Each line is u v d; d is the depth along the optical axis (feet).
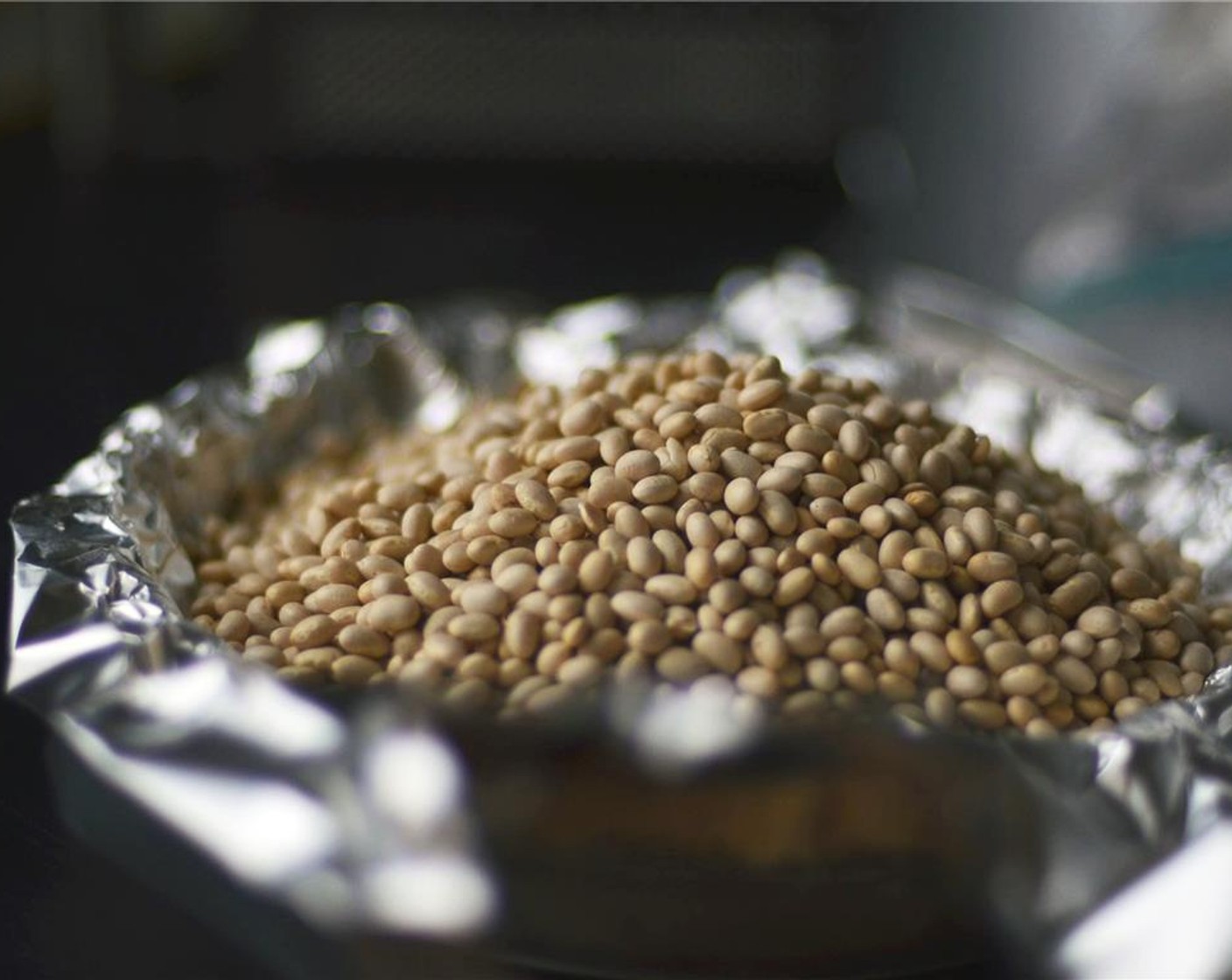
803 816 0.89
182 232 2.28
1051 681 1.01
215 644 0.99
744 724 0.87
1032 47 2.42
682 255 2.29
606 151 2.58
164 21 2.42
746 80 2.53
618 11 2.47
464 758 0.90
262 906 1.03
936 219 2.42
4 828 1.09
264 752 0.97
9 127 2.59
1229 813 0.94
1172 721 0.95
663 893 0.92
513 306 1.77
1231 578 1.23
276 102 2.50
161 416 1.30
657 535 1.04
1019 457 1.27
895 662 1.00
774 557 1.02
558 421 1.16
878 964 0.95
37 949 0.99
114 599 1.05
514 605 1.02
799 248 2.31
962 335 1.67
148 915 1.02
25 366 1.84
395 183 2.52
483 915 0.95
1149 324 2.02
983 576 1.05
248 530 1.27
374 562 1.09
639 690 0.89
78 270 2.13
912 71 2.51
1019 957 0.97
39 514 1.13
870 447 1.11
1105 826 0.92
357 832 0.96
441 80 2.51
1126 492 1.35
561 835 0.91
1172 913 0.92
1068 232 2.15
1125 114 2.21
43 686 1.03
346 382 1.47
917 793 0.90
